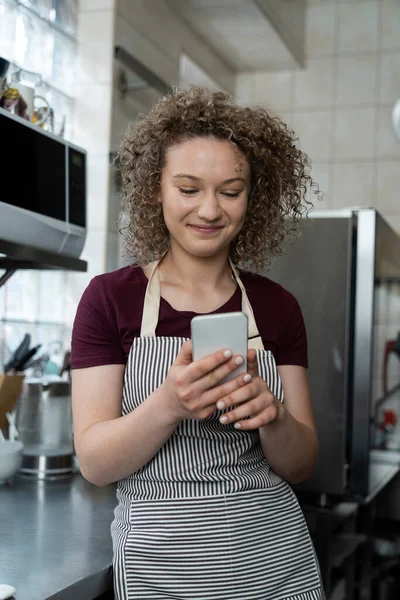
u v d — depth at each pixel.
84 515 1.31
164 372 1.05
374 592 2.50
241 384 0.93
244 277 1.18
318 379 1.91
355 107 3.60
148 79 2.54
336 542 1.87
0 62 1.54
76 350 1.08
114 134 2.47
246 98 3.74
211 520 1.02
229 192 1.03
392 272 2.93
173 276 1.13
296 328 1.19
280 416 1.01
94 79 2.45
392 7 3.57
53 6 2.35
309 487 1.90
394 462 2.69
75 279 2.44
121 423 0.99
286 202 1.23
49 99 2.35
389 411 3.30
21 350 1.88
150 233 1.14
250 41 3.28
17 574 0.98
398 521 3.05
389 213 3.55
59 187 1.63
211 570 1.01
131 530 1.03
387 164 3.55
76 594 0.96
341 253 1.91
